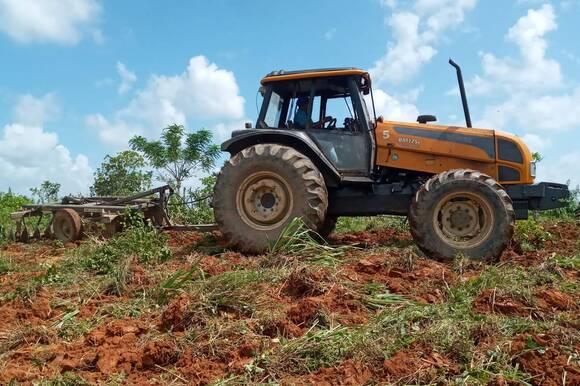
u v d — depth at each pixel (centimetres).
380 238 752
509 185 631
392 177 674
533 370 279
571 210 1000
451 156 642
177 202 910
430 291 425
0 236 863
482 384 271
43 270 577
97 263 556
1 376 298
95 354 321
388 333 333
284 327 345
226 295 396
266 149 618
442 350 306
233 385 283
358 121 659
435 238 570
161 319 373
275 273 461
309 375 293
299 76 671
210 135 1323
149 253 577
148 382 293
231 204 621
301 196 604
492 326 329
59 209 812
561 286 439
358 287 426
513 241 641
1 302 444
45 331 368
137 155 1394
